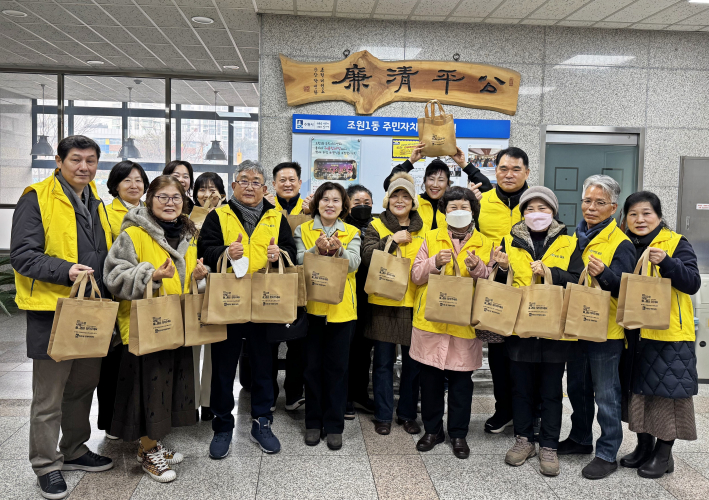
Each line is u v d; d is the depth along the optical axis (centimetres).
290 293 228
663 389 221
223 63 611
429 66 431
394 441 266
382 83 431
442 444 263
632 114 451
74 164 207
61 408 219
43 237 202
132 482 218
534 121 445
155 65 624
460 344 244
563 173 461
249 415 298
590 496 213
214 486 215
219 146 677
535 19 424
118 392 214
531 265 224
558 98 445
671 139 455
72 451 226
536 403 272
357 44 430
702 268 461
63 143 208
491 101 438
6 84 643
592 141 455
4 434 264
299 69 425
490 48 439
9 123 649
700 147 457
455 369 244
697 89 453
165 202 216
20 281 200
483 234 281
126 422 212
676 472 236
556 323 218
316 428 263
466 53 437
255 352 249
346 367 257
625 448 263
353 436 272
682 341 223
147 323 200
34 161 656
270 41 427
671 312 223
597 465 232
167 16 457
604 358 232
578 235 245
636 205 238
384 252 251
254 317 226
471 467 238
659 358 223
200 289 226
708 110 455
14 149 652
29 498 204
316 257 238
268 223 242
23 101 648
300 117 427
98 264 216
